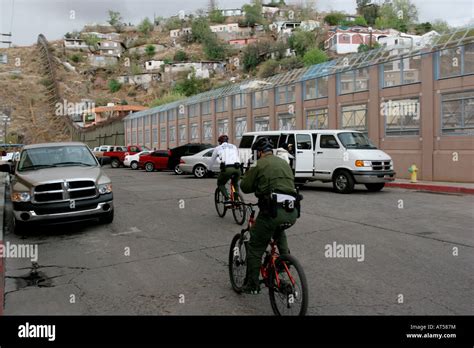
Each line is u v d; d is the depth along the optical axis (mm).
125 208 12164
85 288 5672
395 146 19469
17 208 8508
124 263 6754
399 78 19234
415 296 5082
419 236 8023
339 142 14711
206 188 17266
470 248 7113
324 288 5391
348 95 21719
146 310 4906
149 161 30953
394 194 14430
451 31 17562
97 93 129000
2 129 83188
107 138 64125
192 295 5324
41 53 147500
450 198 13281
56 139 87500
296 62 88938
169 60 139625
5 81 119438
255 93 29328
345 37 90375
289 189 4555
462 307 4754
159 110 45656
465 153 16578
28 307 5090
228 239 8156
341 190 14562
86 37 162875
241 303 5043
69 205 8617
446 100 17250
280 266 4504
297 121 25297
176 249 7512
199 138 37281
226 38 156875
